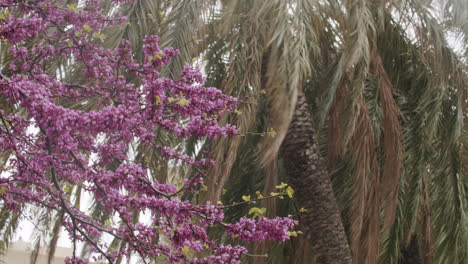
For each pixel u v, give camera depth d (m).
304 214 6.12
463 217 7.18
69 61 5.21
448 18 7.88
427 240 7.27
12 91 2.57
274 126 5.21
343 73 6.46
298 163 6.07
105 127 2.71
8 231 5.95
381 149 7.29
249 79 6.15
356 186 6.12
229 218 7.75
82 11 3.36
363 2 5.89
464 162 7.71
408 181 7.16
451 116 7.31
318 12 6.31
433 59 7.18
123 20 3.65
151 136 3.13
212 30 7.15
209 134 3.18
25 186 2.93
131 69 3.39
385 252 7.11
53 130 2.69
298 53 5.47
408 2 7.14
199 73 3.21
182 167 6.45
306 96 7.66
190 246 2.88
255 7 6.08
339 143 6.55
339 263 6.01
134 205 2.84
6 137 2.80
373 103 7.30
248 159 7.84
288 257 7.53
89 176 2.82
